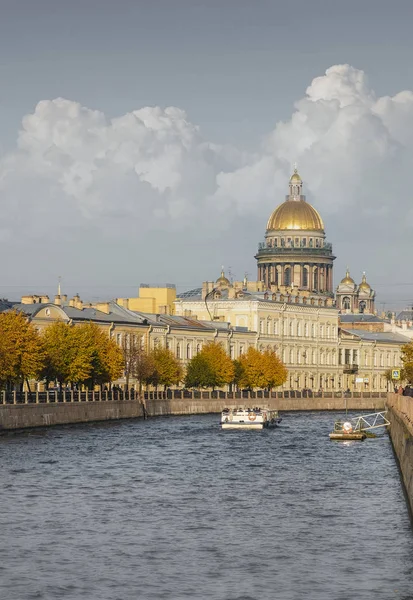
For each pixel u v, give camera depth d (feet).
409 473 234.38
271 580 181.37
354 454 361.71
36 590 176.14
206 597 172.96
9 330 454.81
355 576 183.32
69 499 251.60
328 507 243.19
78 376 507.30
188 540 208.54
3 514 231.50
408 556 195.83
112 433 434.30
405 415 310.45
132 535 212.64
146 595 173.88
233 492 264.93
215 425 505.66
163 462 328.49
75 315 618.85
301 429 493.36
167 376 637.30
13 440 386.93
